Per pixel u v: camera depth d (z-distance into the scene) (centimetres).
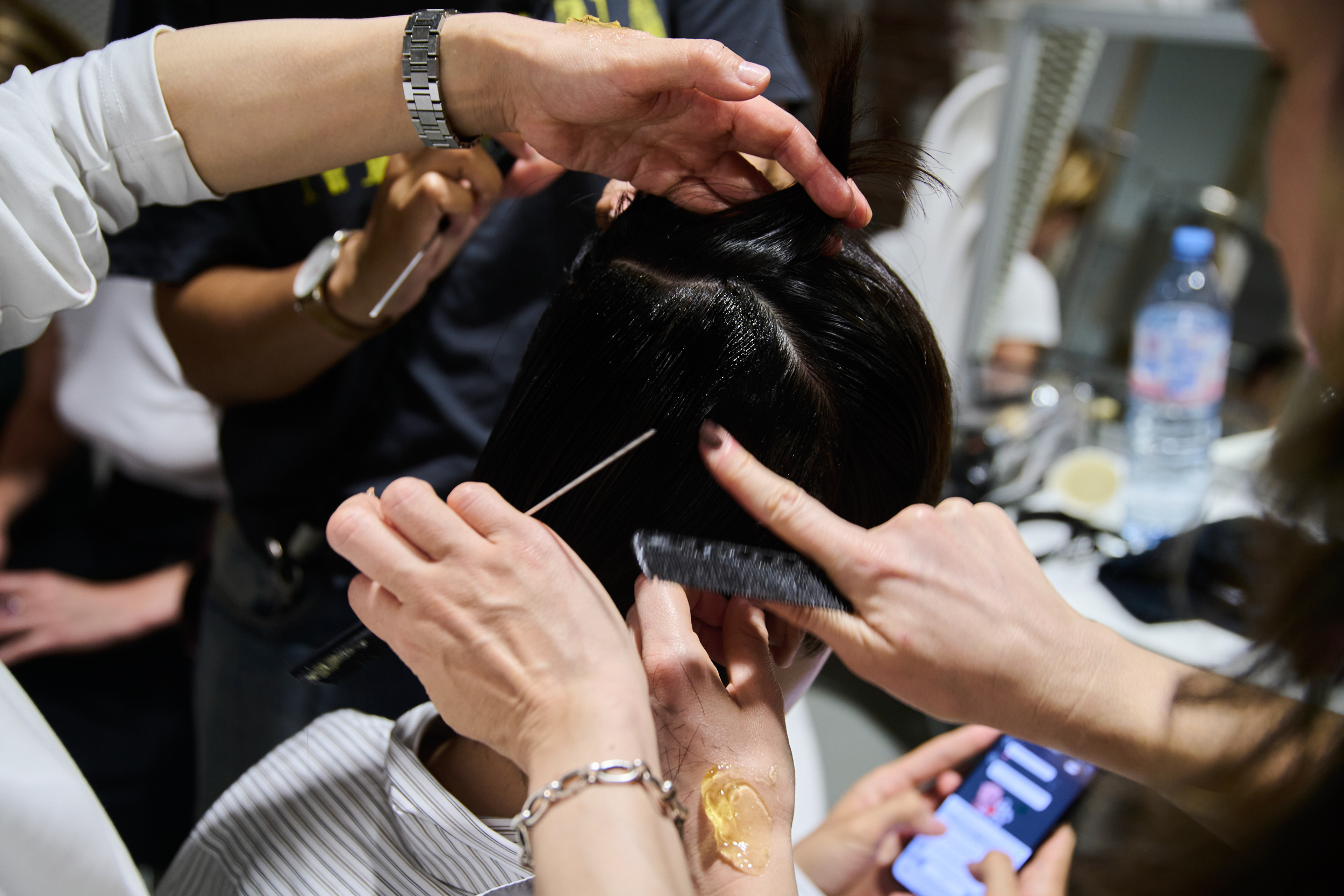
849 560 50
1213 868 50
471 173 77
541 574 45
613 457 49
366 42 60
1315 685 48
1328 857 44
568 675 44
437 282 89
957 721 58
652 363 52
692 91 56
